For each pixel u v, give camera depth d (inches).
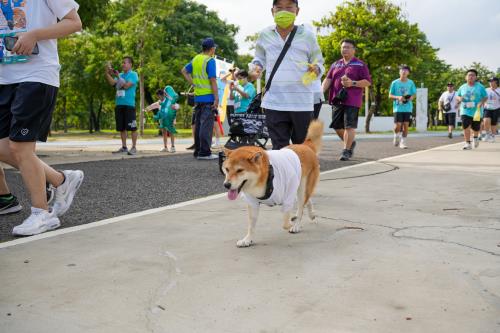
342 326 82.7
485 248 126.7
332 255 123.6
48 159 372.8
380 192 215.3
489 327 81.4
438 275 106.7
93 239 140.6
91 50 1171.9
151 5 993.5
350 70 342.6
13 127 143.5
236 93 470.9
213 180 259.1
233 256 124.2
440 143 561.0
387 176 266.4
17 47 137.3
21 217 170.6
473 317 85.4
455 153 411.2
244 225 157.5
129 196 212.1
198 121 374.0
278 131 204.4
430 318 85.3
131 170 301.4
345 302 93.0
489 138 597.3
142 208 186.9
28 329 83.6
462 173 276.1
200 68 356.8
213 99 362.3
